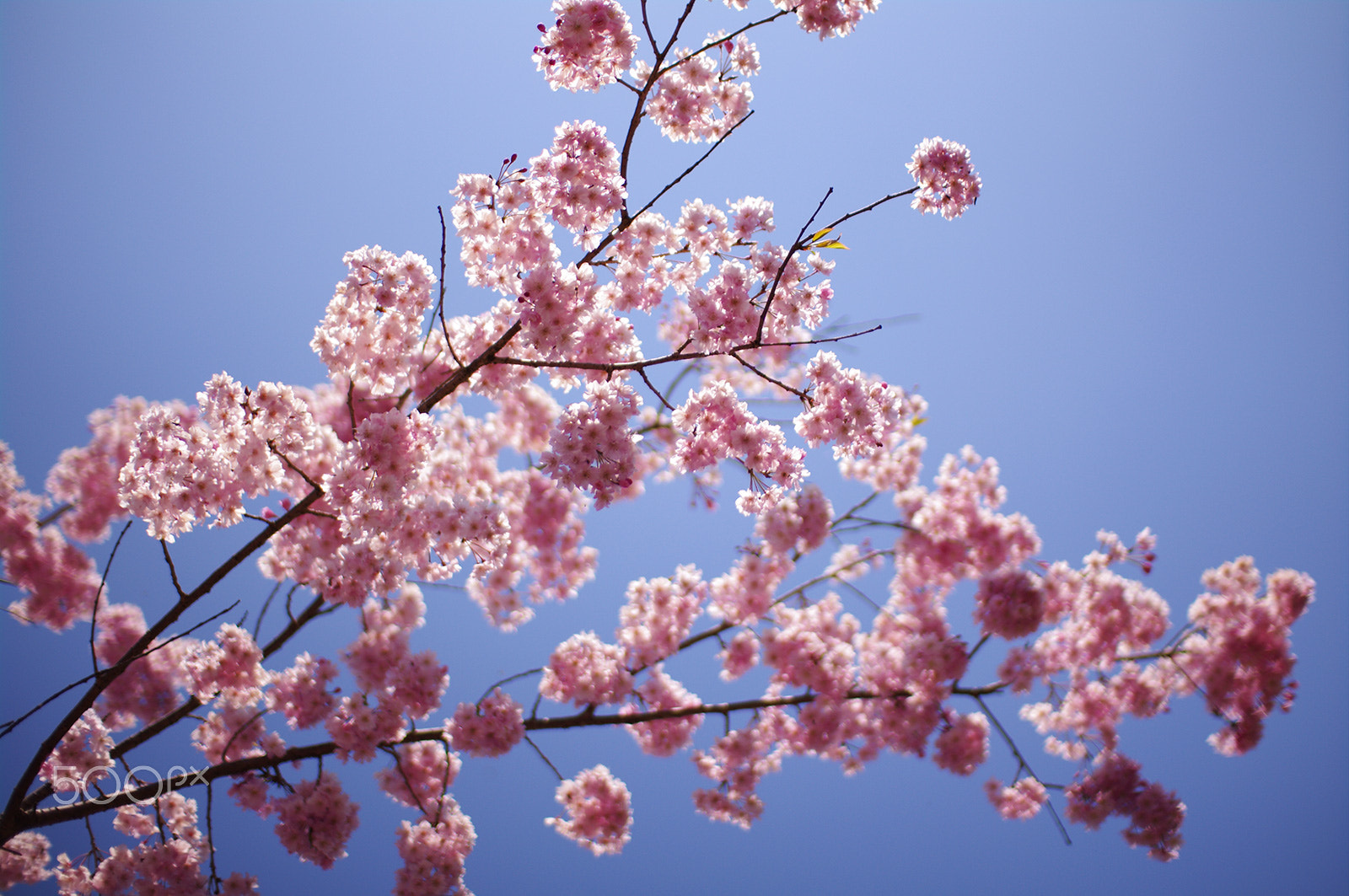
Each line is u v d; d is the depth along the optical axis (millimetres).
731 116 4973
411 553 4492
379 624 6055
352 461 4254
